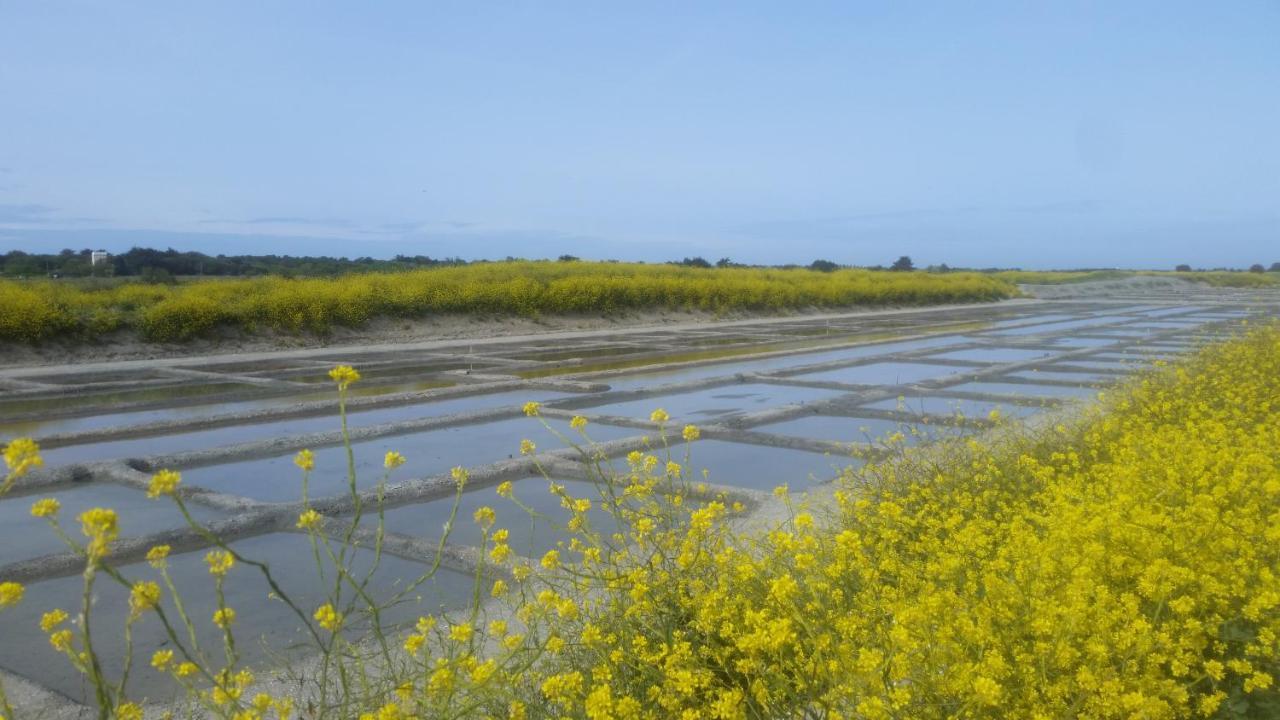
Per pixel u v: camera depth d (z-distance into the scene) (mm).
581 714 2330
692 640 2699
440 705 2227
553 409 8906
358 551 4797
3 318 13195
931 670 2188
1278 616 2461
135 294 16734
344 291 17656
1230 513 3264
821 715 2281
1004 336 17766
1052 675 2240
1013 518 3873
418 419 8367
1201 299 35594
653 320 22406
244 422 8523
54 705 3053
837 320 23641
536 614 2709
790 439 7336
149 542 4824
